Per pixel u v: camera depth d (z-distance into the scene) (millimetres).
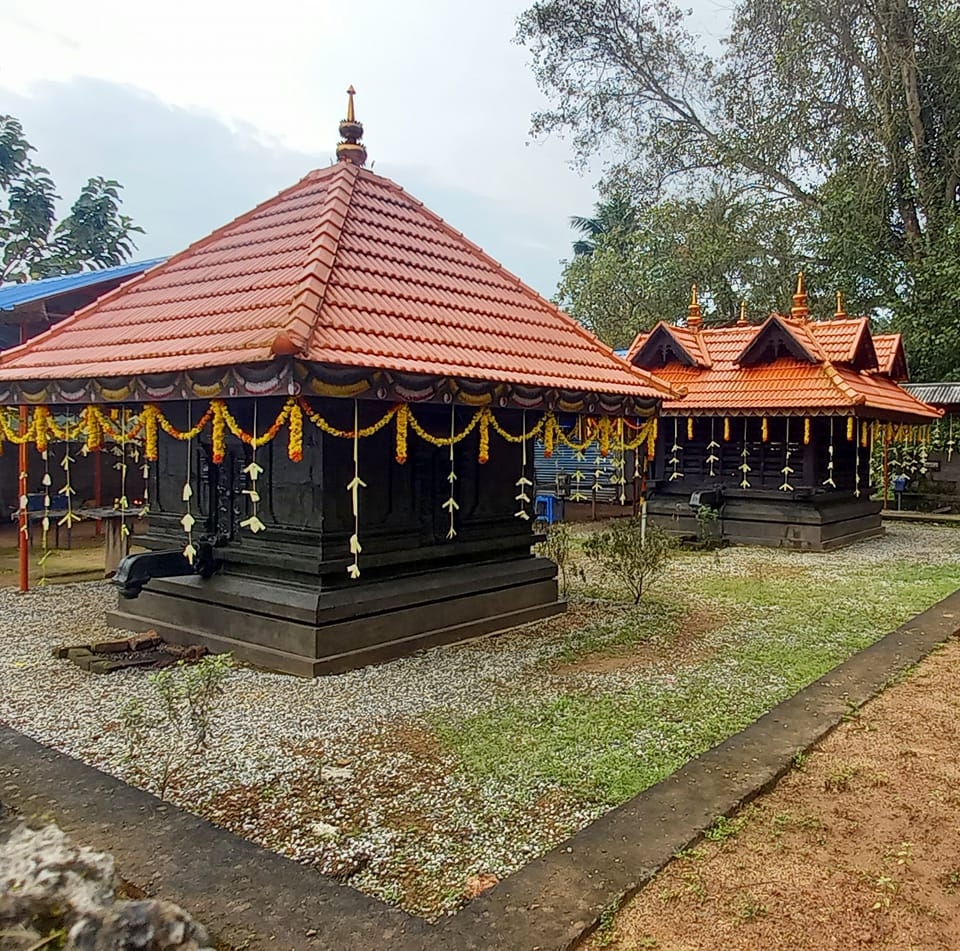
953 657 6723
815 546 14031
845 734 5000
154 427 6570
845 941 2920
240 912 3025
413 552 7203
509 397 6836
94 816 3834
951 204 21172
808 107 22344
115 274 15500
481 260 8820
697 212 24594
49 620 8406
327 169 8656
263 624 6727
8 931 2195
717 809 3891
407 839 3867
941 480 20312
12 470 15930
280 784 4473
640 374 8695
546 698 5898
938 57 21000
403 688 6102
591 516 18875
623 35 25922
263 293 6473
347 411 6551
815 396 13750
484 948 2814
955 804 4039
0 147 24109
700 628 8109
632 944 2887
